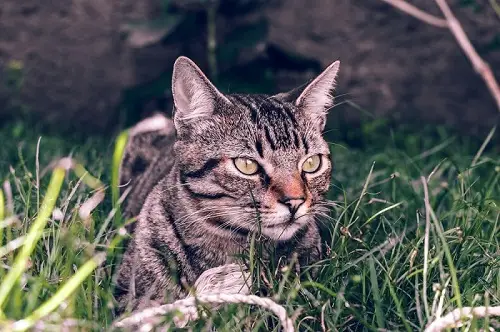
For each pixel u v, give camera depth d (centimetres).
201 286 60
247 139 62
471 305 54
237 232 62
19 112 125
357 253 63
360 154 99
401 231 68
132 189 76
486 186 76
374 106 121
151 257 63
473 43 116
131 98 114
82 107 126
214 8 110
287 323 52
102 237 64
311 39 122
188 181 63
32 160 91
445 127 117
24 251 52
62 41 125
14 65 123
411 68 121
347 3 121
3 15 125
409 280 59
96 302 55
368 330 55
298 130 64
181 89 63
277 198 61
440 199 73
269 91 112
